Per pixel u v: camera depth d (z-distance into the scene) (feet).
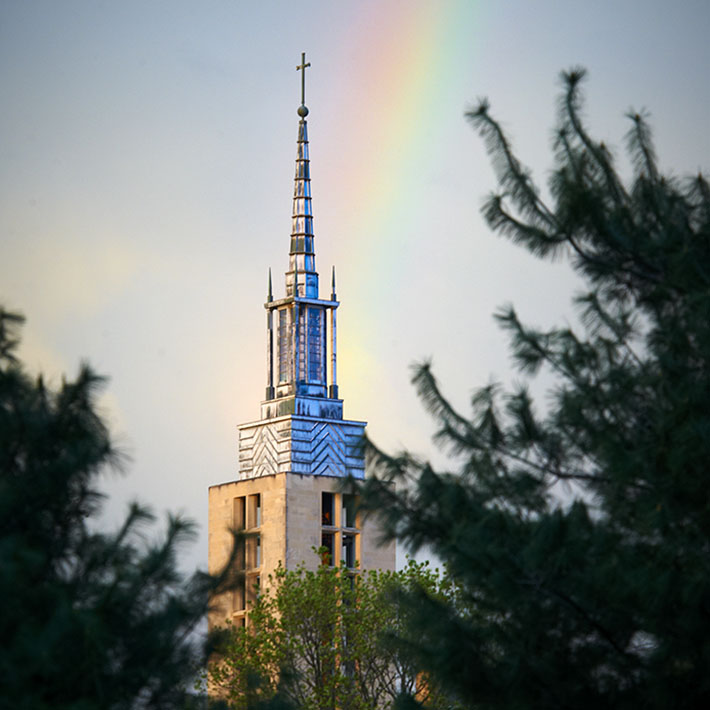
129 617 183.83
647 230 236.63
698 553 213.46
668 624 212.02
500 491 234.99
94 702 175.01
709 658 211.00
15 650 164.66
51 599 173.78
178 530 186.29
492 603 226.99
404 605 234.38
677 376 221.25
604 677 221.66
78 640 173.37
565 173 237.45
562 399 232.94
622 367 232.94
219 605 195.83
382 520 235.81
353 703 480.64
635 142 243.19
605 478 231.50
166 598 187.42
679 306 231.91
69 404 188.85
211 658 196.85
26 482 183.11
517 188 242.37
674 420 216.74
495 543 220.23
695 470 213.87
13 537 172.24
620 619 217.56
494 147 243.60
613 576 211.41
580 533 219.82
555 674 219.61
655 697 213.25
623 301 241.55
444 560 227.40
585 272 240.53
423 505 234.38
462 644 223.92
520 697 220.23
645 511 216.13
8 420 183.93
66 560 186.09
